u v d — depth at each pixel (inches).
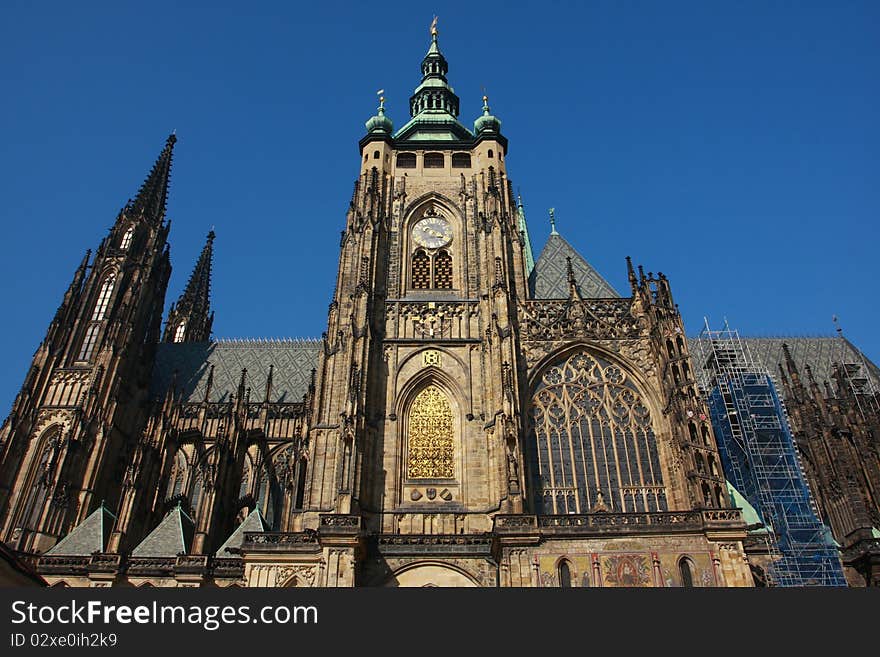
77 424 4938.5
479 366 4146.2
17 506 4793.3
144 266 5974.4
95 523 4510.3
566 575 3154.5
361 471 3673.7
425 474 3858.3
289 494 4087.1
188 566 4060.0
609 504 3659.0
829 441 4328.3
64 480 4682.6
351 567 3240.7
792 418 4680.1
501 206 4704.7
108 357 5295.3
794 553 3715.6
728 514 3238.2
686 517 3280.0
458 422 4008.4
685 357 3774.6
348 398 3735.2
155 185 6530.5
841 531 4062.5
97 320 5659.5
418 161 5083.7
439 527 3651.6
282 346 6422.2
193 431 5369.1
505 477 3543.3
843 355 5472.4
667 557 3159.5
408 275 4611.2
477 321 4333.2
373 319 4301.2
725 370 4601.4
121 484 5137.8
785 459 4128.9
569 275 4520.2
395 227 4751.5
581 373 4087.1
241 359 6284.5
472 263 4601.4
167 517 4495.6
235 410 4931.1
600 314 4271.7
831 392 4867.1
